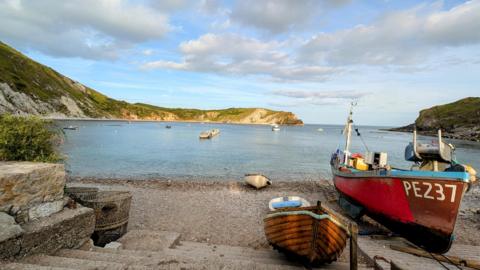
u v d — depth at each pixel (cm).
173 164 3216
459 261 836
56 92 16225
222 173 2805
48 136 877
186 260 602
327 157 4397
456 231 1268
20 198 507
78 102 18712
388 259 846
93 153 3797
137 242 830
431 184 923
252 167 3259
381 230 1213
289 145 6619
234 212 1412
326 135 12406
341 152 1919
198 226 1191
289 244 761
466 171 902
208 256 767
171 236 918
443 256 889
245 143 6706
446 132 12569
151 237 881
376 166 1362
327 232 709
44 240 514
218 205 1536
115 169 2775
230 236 1091
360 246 967
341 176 1482
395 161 4216
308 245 720
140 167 2944
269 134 11625
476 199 1970
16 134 791
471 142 9294
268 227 834
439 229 912
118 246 775
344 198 1523
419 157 1111
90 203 821
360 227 1276
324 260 732
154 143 5681
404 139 10475
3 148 761
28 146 809
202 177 2553
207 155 4141
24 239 470
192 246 895
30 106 11450
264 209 1481
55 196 592
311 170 3192
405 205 1018
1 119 795
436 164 1066
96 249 645
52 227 533
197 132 10350
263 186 2081
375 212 1188
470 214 1559
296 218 746
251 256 832
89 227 643
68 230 577
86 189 957
